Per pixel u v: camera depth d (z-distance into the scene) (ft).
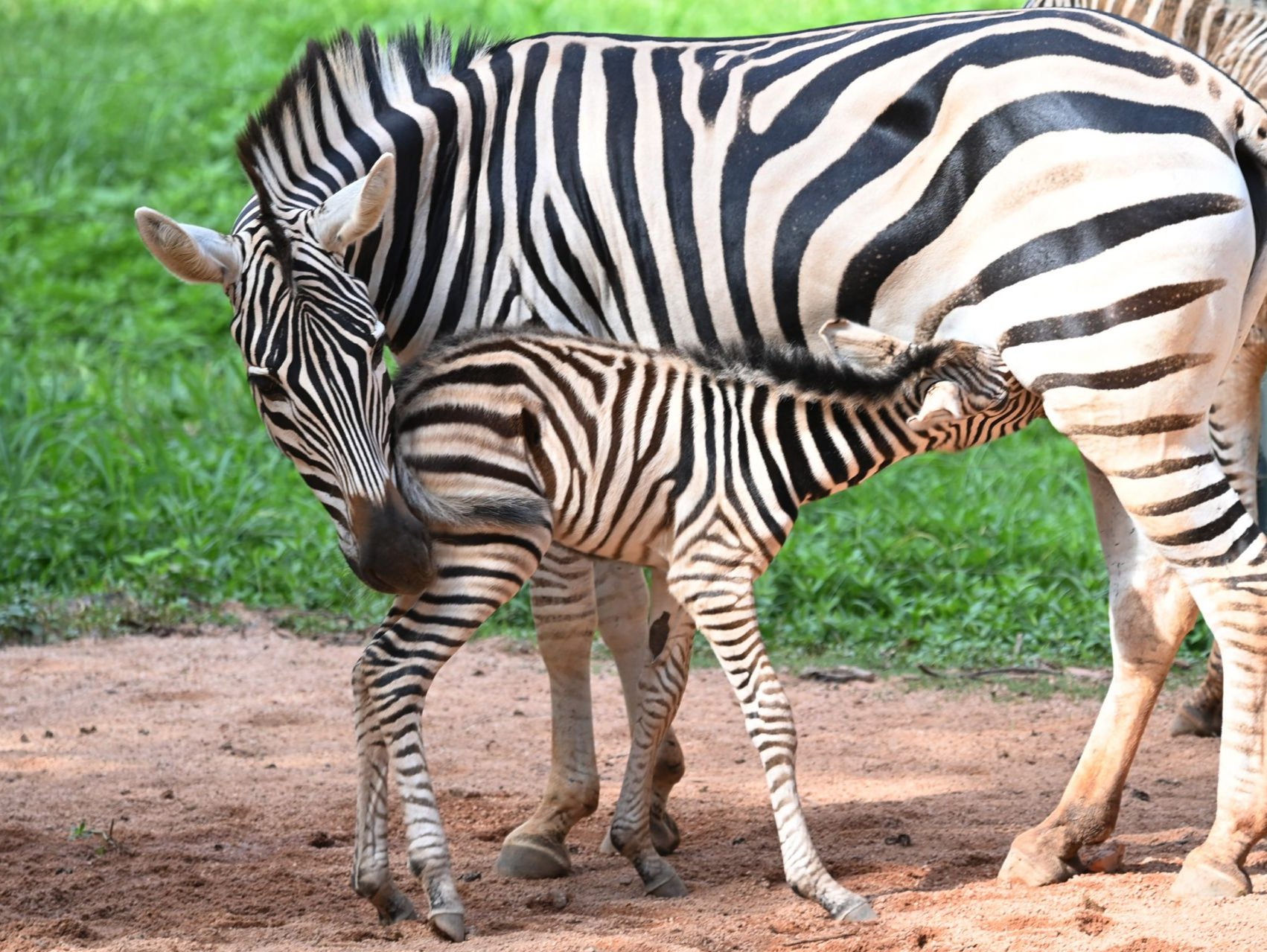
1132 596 30.14
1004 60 28.12
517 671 48.55
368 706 26.68
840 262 29.07
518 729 42.22
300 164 30.63
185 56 110.83
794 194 29.22
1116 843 30.48
